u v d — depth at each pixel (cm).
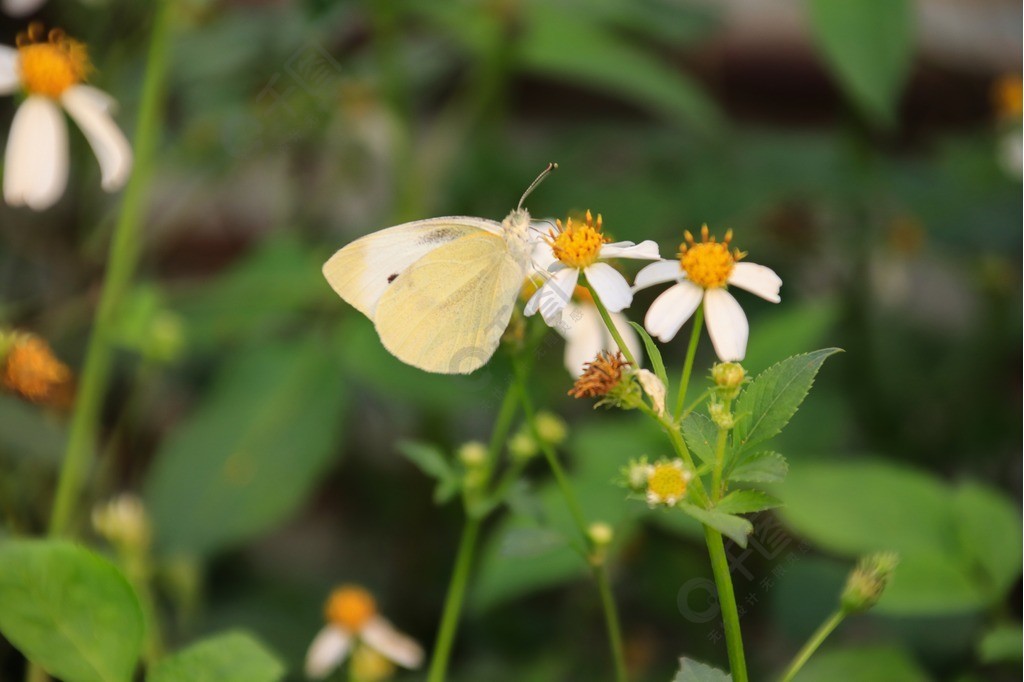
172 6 72
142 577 70
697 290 60
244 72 84
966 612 73
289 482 74
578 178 86
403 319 64
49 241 86
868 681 68
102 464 75
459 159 91
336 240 89
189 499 74
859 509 69
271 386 75
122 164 69
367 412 93
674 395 71
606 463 71
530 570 70
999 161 92
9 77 68
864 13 74
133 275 93
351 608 73
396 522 90
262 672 57
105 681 56
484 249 63
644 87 83
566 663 78
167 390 92
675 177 88
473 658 81
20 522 73
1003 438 91
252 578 86
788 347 74
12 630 56
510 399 65
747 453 58
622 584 81
